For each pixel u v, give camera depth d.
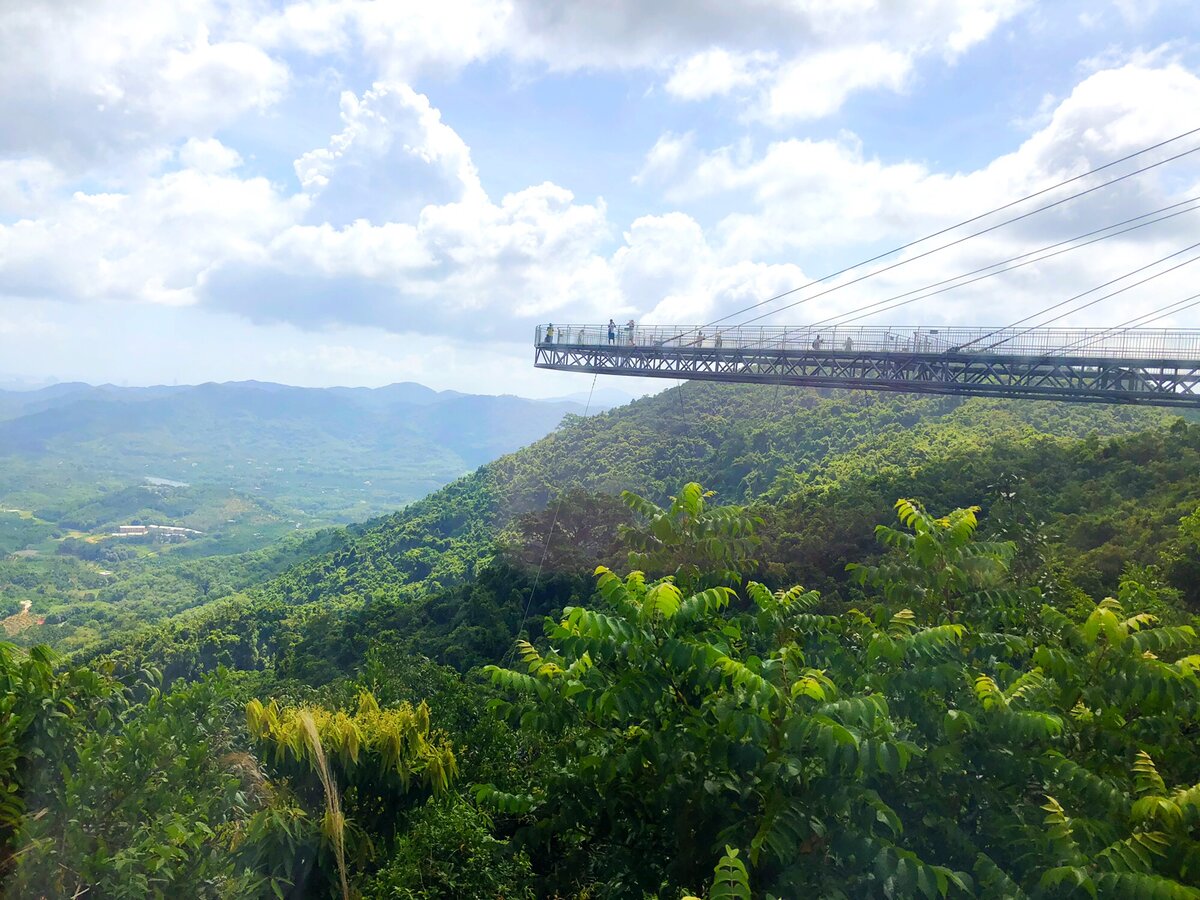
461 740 10.60
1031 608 6.90
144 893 4.94
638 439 70.44
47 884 4.95
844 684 5.86
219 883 5.64
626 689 5.04
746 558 7.36
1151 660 5.18
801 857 4.52
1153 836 4.22
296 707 8.25
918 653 5.12
